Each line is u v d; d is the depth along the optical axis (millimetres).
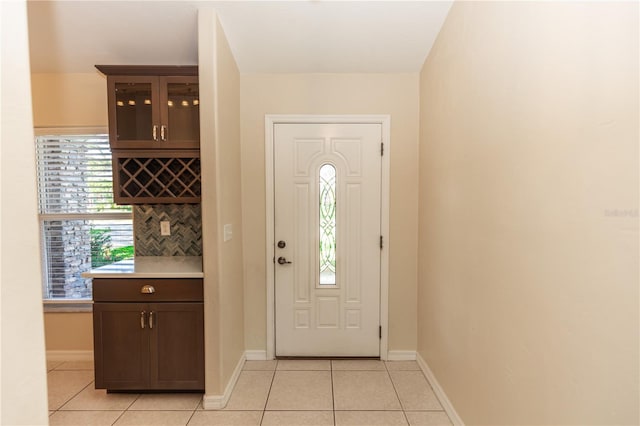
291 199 2484
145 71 2109
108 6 1726
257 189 2469
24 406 617
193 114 2232
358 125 2455
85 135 2516
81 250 2572
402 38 2037
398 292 2490
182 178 2334
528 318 1119
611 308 805
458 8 1679
